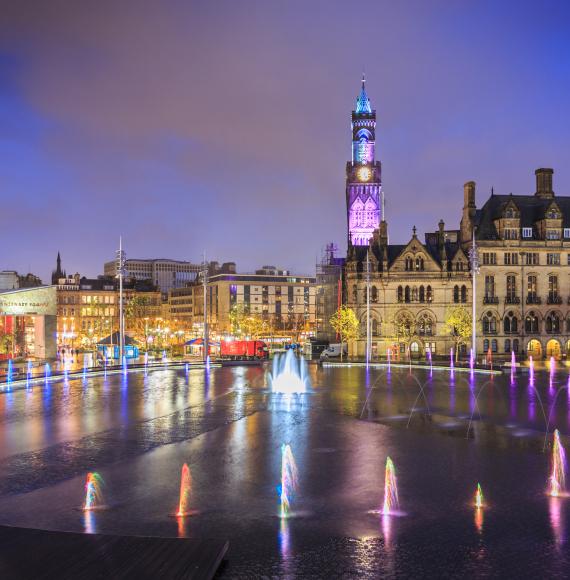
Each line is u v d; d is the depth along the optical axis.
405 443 34.84
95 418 43.84
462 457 31.39
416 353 110.88
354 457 31.47
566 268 111.62
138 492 25.50
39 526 21.53
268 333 197.00
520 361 100.00
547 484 26.53
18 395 57.81
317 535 20.69
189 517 22.44
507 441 35.28
